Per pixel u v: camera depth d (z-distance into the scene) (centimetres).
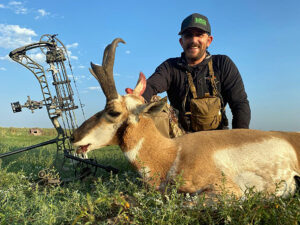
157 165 88
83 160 124
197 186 82
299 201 64
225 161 84
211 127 127
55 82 143
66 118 140
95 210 73
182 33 134
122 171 136
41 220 65
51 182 106
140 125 92
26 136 465
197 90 134
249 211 63
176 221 63
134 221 61
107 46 94
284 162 83
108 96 92
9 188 90
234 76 133
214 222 66
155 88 134
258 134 90
